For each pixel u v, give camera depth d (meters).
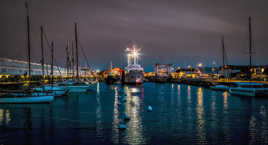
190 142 17.36
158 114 27.88
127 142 17.33
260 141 17.59
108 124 22.58
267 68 109.81
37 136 18.66
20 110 30.02
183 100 42.81
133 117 26.05
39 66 95.69
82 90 58.00
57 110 30.39
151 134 19.27
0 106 33.03
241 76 120.19
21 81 63.00
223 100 41.94
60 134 19.16
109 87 91.44
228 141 17.59
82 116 26.47
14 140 17.64
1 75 60.97
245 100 41.38
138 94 57.06
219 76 118.19
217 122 23.48
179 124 22.66
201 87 86.06
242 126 21.86
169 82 145.12
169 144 16.92
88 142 17.30
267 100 41.22
